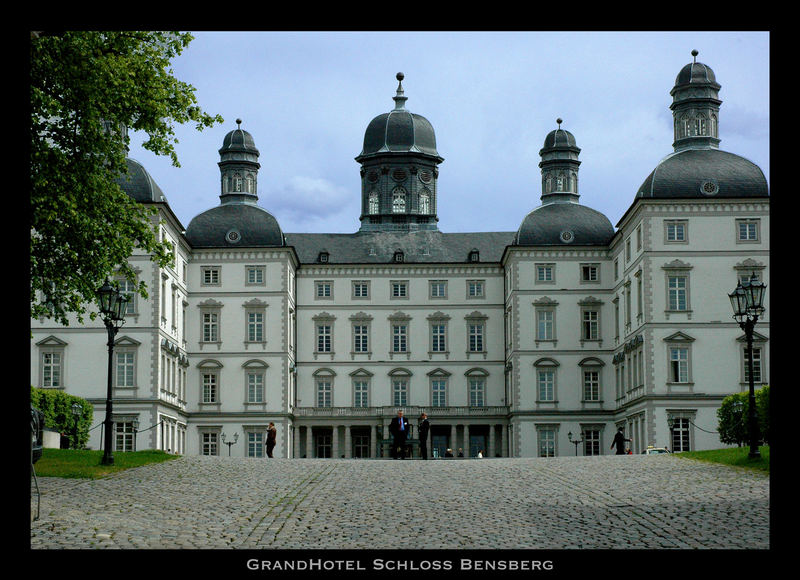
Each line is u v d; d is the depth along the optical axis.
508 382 98.88
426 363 101.06
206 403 94.12
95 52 35.62
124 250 38.75
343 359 100.88
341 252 103.19
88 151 36.53
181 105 38.94
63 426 57.81
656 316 78.81
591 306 94.81
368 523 24.67
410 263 101.62
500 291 101.88
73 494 29.64
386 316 101.44
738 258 78.81
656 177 80.06
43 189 35.44
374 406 100.12
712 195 79.06
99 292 39.12
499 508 27.33
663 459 41.62
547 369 94.38
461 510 26.94
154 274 81.06
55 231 36.47
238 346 94.75
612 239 92.81
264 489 31.72
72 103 35.72
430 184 110.69
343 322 101.25
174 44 38.94
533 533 23.00
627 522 24.45
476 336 101.44
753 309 38.22
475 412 98.88
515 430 94.06
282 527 24.02
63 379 80.38
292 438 97.81
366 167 110.44
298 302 101.19
